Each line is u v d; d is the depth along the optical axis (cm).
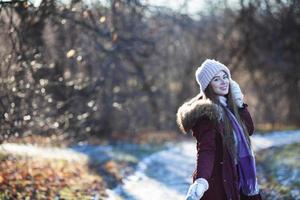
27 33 1253
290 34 3631
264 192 1188
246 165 575
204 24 3812
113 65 2133
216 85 593
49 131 1385
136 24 2231
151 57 3350
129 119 3400
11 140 1210
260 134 2898
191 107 569
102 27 1622
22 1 1123
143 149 2625
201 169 548
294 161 1567
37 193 1141
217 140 565
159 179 1541
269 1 3594
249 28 3700
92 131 2634
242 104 607
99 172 1688
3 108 1125
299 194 1130
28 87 1173
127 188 1378
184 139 3422
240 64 3812
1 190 1099
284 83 3850
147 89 3466
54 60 1495
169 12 3130
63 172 1491
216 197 559
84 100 1634
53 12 1285
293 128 3506
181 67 3869
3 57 1139
